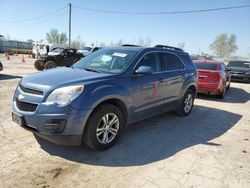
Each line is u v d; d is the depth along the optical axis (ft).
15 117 13.15
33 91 12.66
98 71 15.30
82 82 12.98
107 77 14.12
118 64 15.80
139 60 16.24
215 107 28.09
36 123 12.16
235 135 18.51
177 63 20.49
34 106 12.35
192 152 14.83
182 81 20.58
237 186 11.55
